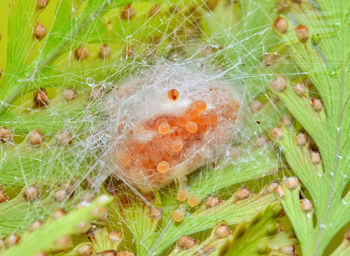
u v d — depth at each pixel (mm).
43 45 129
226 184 126
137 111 128
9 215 124
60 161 127
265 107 128
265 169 126
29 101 128
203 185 126
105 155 127
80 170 127
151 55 130
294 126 126
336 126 125
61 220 118
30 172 126
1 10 130
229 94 128
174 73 131
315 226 123
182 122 126
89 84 129
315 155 125
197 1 130
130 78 130
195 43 130
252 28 129
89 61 129
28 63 128
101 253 122
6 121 127
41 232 118
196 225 125
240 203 125
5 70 128
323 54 125
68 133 128
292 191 124
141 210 126
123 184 127
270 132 126
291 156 125
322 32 126
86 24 129
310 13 126
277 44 128
